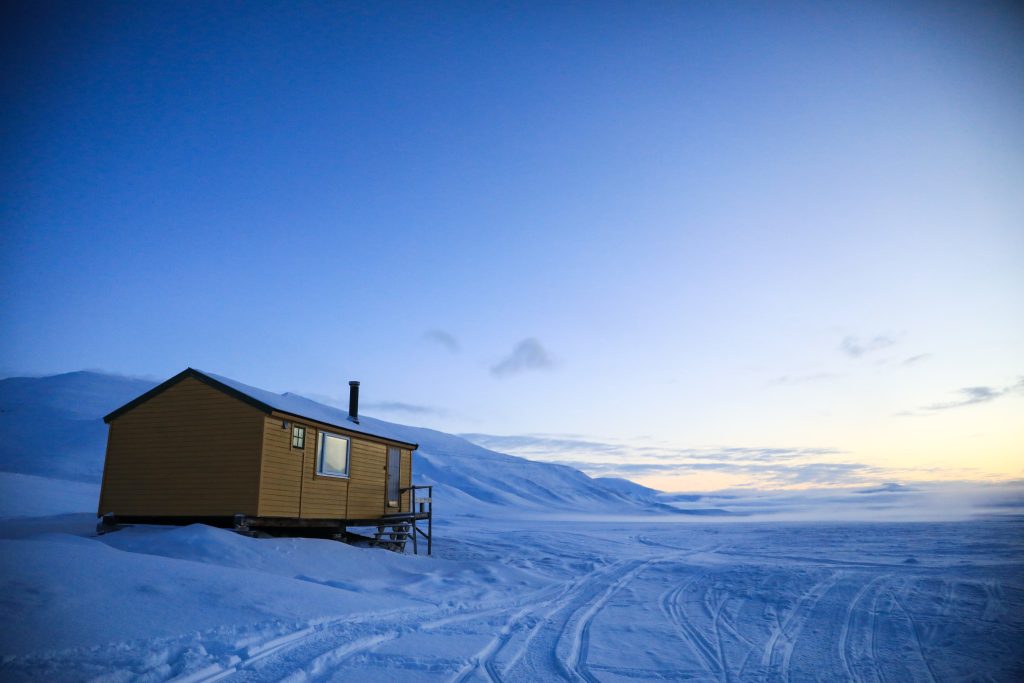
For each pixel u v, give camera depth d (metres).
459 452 119.50
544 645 9.01
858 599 12.78
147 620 7.92
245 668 6.80
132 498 17.75
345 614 9.76
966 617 11.06
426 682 6.82
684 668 7.98
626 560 21.27
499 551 23.27
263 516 16.58
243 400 17.22
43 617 7.37
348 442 20.75
